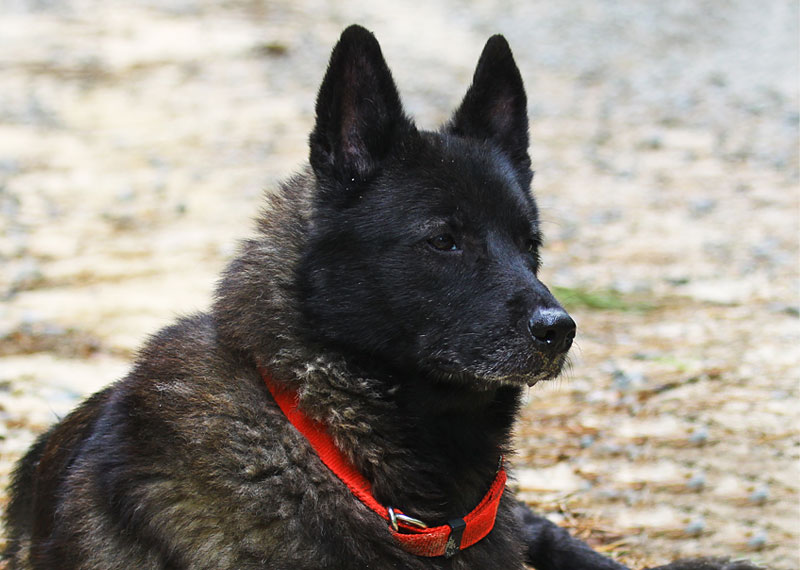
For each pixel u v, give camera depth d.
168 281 12.55
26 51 27.47
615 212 16.70
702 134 22.33
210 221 15.53
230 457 4.61
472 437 5.09
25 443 8.06
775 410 8.73
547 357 4.87
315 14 34.12
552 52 31.58
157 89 24.62
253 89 25.12
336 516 4.63
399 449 4.85
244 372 4.81
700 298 12.12
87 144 20.17
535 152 20.97
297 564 4.54
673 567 6.35
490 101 5.68
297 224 4.95
